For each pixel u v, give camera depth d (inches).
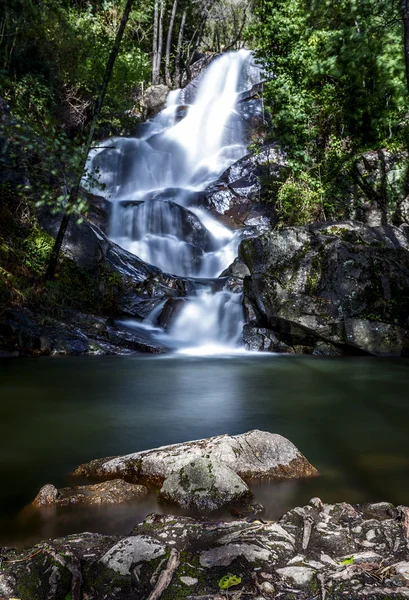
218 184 775.1
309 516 113.3
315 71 625.9
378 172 620.1
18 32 710.5
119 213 650.2
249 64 1198.3
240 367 372.5
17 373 333.7
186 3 1375.5
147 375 335.0
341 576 87.9
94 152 858.1
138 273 541.0
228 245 679.7
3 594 84.7
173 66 1450.5
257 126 988.6
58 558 93.0
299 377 332.2
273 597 82.5
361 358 421.7
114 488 141.5
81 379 317.7
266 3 665.0
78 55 773.9
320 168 655.1
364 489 145.5
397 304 441.4
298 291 446.6
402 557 96.5
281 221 686.5
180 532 106.4
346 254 451.2
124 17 463.8
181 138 1003.9
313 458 172.2
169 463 149.8
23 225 500.1
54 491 136.9
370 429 208.7
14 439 192.9
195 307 504.1
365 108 646.5
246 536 102.4
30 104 694.5
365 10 583.5
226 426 211.8
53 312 450.0
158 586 85.5
